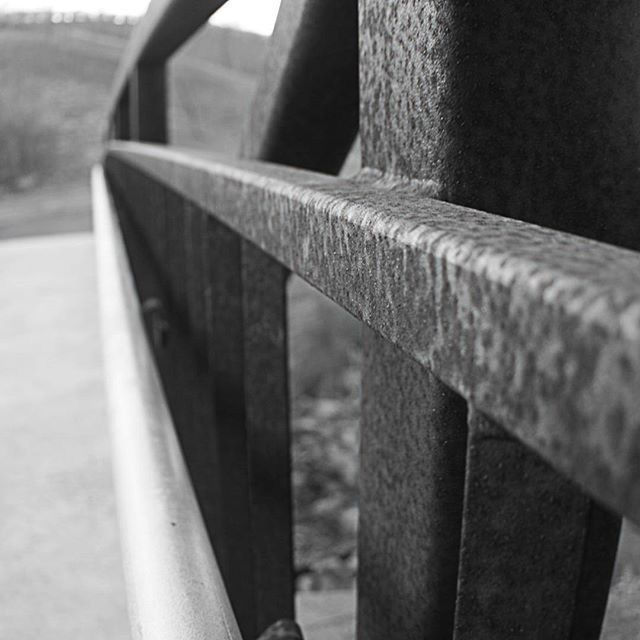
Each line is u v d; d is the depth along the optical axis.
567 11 0.91
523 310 0.41
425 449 0.99
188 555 1.14
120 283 2.87
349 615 3.03
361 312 0.67
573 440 0.36
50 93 45.34
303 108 1.68
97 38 56.69
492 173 0.92
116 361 2.02
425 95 0.94
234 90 46.97
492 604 0.88
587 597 1.00
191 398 2.82
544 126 0.93
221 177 1.37
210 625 1.00
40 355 6.03
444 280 0.51
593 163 0.95
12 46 52.34
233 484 2.14
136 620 1.03
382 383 1.09
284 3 1.53
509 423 0.42
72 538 3.23
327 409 8.70
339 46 1.49
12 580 2.95
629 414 0.32
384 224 0.62
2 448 4.18
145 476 1.37
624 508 0.32
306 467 7.16
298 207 0.86
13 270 10.04
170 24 2.50
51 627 2.69
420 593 1.04
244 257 1.86
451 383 0.50
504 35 0.90
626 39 0.93
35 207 28.09
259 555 1.97
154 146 3.31
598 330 0.34
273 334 1.90
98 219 5.13
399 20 0.98
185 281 3.12
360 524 1.20
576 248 0.46
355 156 2.11
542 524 0.86
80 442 4.21
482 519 0.85
